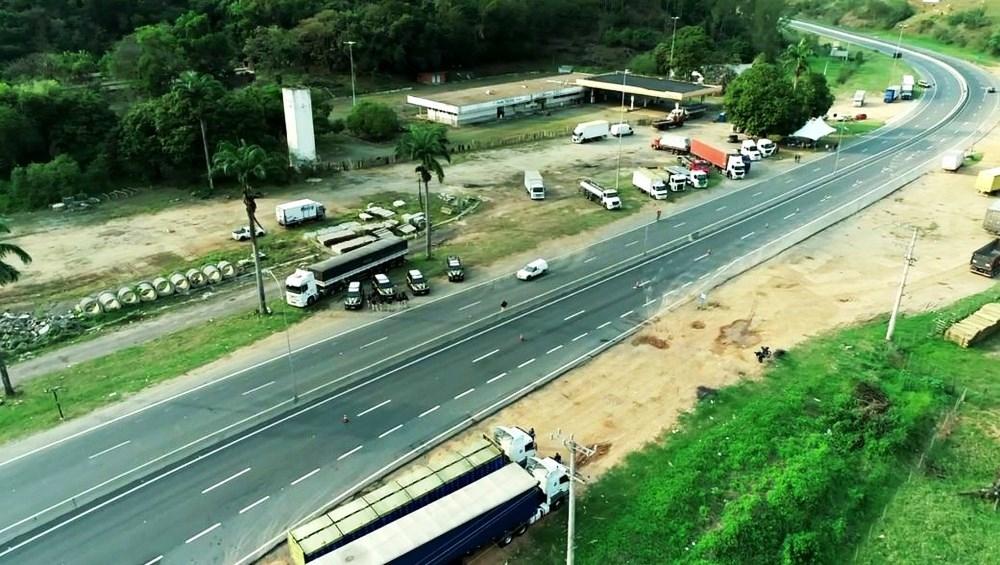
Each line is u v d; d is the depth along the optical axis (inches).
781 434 1772.9
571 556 1259.8
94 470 1704.0
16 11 5492.1
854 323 2364.7
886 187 3796.8
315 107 4697.3
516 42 7829.7
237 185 3927.2
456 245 3107.8
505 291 2652.6
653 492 1579.7
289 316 2485.2
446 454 1734.7
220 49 5743.1
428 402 1956.2
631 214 3476.9
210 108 3826.3
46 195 3577.8
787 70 4906.5
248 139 3961.6
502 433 1659.7
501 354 2204.7
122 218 3454.7
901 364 2103.8
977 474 1684.3
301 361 2180.1
